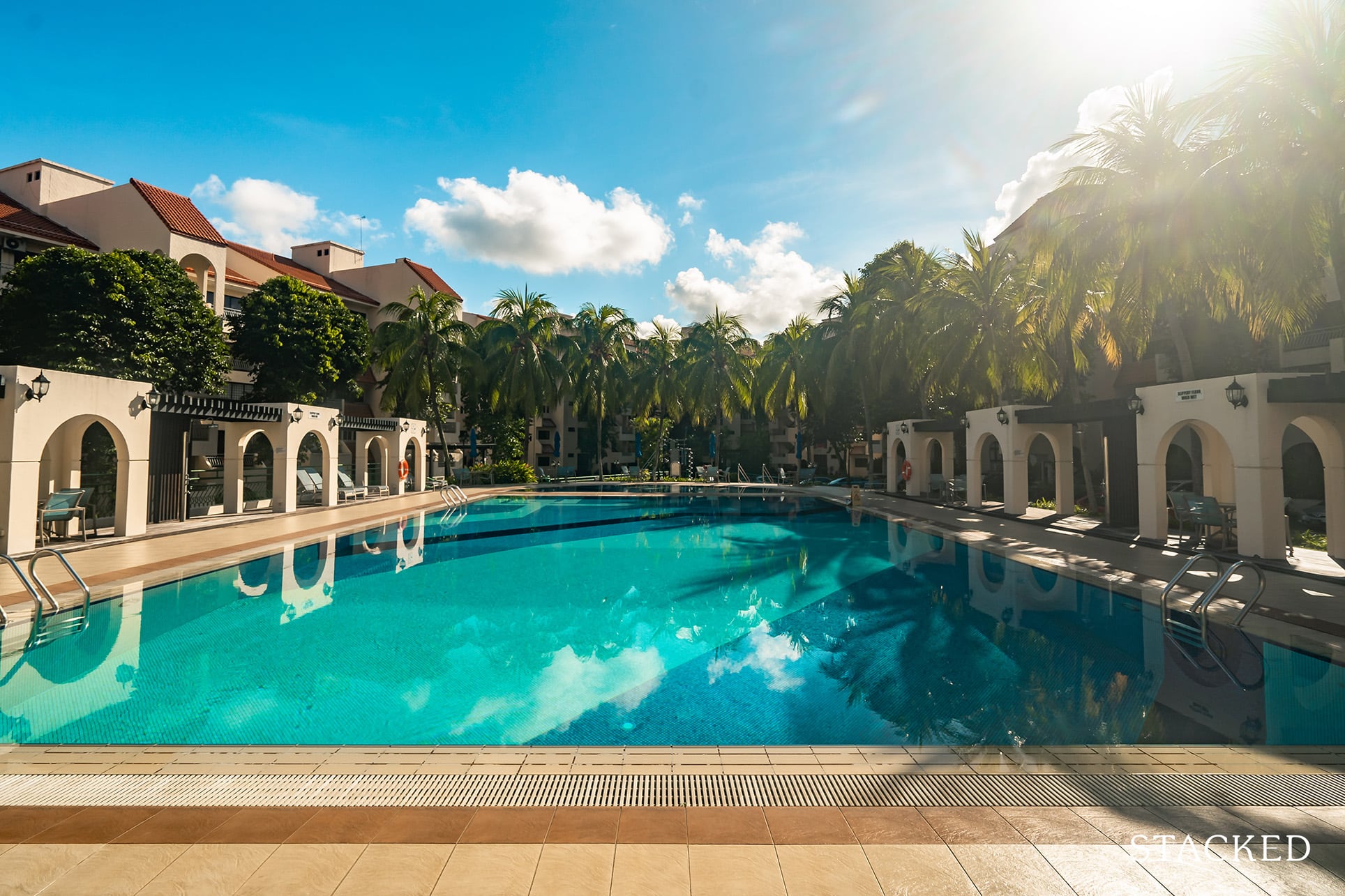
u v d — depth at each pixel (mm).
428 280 46188
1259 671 6305
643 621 8609
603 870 2967
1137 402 14383
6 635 7543
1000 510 21344
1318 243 13250
